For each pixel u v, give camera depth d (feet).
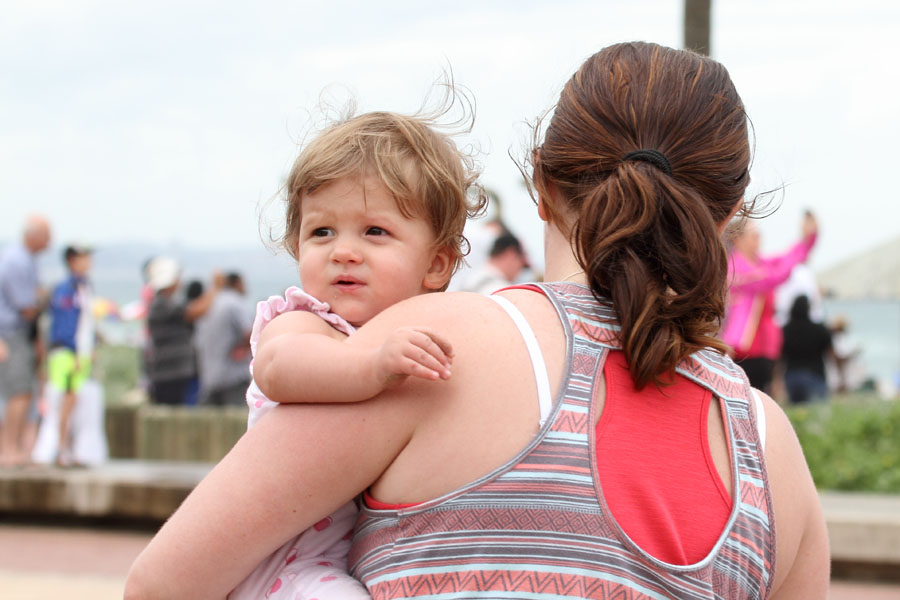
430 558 6.08
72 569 29.17
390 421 6.31
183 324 45.55
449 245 8.03
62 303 37.60
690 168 6.79
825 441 36.01
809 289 44.04
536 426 6.21
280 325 7.21
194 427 41.34
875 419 36.91
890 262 201.67
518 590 5.95
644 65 6.97
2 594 25.46
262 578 6.89
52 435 37.68
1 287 36.78
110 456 43.32
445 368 6.14
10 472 35.96
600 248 6.51
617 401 6.38
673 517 6.28
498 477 6.11
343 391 6.32
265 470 6.39
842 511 28.55
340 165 7.53
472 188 8.50
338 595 6.35
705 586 6.21
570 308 6.61
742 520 6.50
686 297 6.50
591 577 5.98
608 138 6.82
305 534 6.92
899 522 27.14
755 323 35.09
